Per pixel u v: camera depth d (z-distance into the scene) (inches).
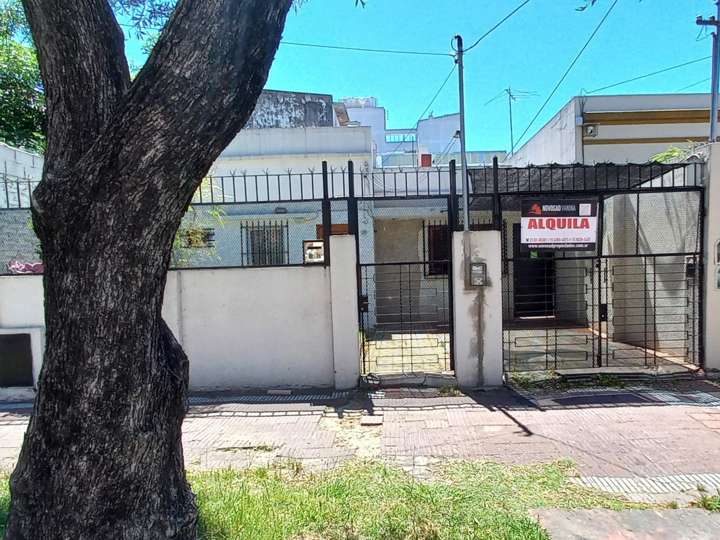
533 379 259.9
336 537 118.0
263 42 90.4
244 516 124.6
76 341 88.9
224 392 257.9
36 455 92.7
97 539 91.7
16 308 260.4
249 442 189.5
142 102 84.7
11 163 302.2
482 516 125.6
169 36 86.0
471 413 215.0
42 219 88.7
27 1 91.8
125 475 92.8
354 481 147.7
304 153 484.4
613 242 369.4
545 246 257.1
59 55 91.9
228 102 88.3
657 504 135.0
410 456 171.8
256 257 443.2
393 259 494.9
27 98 447.5
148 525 95.7
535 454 169.9
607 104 506.9
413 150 917.8
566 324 444.5
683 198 284.8
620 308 345.4
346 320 255.4
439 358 318.7
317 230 436.1
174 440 102.2
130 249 88.4
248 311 262.1
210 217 334.3
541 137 620.1
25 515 93.0
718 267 261.3
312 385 262.2
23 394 255.1
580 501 136.3
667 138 504.1
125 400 91.4
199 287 261.6
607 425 195.2
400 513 127.0
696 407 213.5
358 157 480.1
